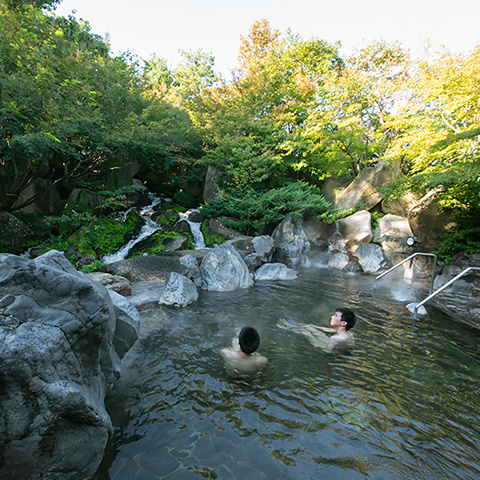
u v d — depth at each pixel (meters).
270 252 10.67
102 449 2.01
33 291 1.95
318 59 19.39
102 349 2.50
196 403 2.93
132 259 8.00
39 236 10.08
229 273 7.73
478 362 4.06
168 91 22.25
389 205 14.71
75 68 9.00
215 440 2.44
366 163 17.25
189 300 6.29
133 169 15.41
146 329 4.77
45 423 1.68
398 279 9.95
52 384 1.72
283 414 2.79
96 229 10.20
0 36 7.16
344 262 11.62
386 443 2.48
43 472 1.72
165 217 12.68
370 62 16.83
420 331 5.15
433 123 12.18
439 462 2.29
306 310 6.10
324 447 2.40
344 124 14.42
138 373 3.47
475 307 6.72
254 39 24.84
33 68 7.52
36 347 1.71
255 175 13.98
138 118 11.37
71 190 12.49
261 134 15.19
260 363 3.76
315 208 13.01
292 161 15.15
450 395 3.25
